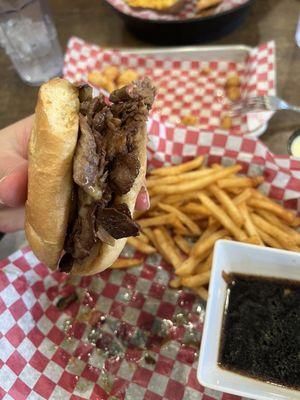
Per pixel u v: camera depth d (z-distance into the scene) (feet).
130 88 0.56
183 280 0.74
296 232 0.79
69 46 1.11
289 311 0.69
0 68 1.20
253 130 0.94
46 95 0.50
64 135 0.50
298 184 0.80
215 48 1.10
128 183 0.52
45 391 0.69
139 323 0.77
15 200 0.62
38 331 0.75
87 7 1.29
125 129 0.54
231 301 0.71
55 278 0.81
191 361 0.71
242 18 1.13
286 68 1.07
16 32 1.07
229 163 0.86
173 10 1.11
